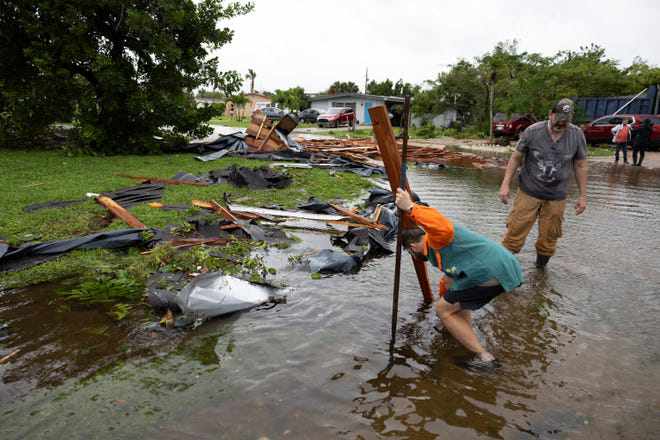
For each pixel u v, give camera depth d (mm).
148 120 15422
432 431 2928
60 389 3195
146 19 13734
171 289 4750
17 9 13406
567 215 8758
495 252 3539
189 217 7238
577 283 5379
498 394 3318
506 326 4332
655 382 3502
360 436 2854
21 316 4188
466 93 36156
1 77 14312
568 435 2916
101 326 4051
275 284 4930
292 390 3264
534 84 27594
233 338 3928
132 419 2914
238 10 15648
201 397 3148
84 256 5594
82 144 14555
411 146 21594
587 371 3635
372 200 9336
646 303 4883
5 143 15414
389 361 3688
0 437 2732
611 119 23938
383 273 5551
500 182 12977
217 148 16375
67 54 13688
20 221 6668
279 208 8148
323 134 30438
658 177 14164
